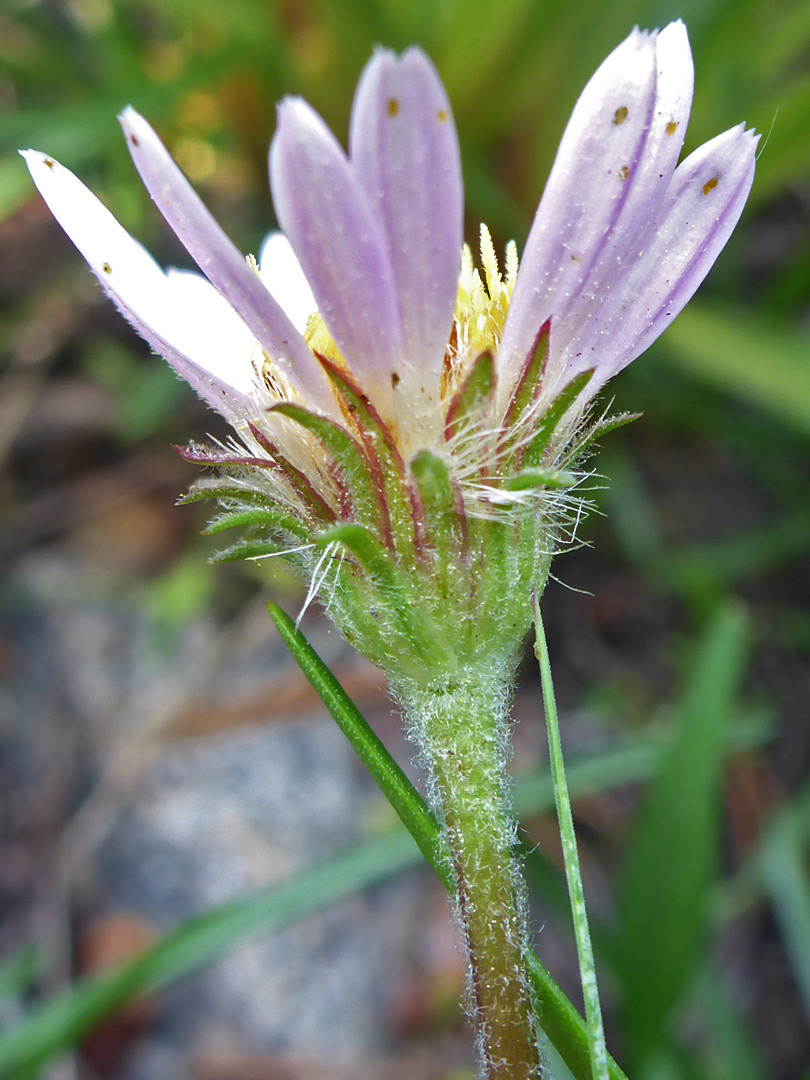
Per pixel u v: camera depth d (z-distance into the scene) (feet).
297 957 0.27
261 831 0.29
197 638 0.33
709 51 0.31
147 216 0.37
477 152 0.33
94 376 0.38
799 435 0.33
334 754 0.31
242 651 0.33
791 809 0.27
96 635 0.33
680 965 0.19
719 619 0.21
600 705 0.33
